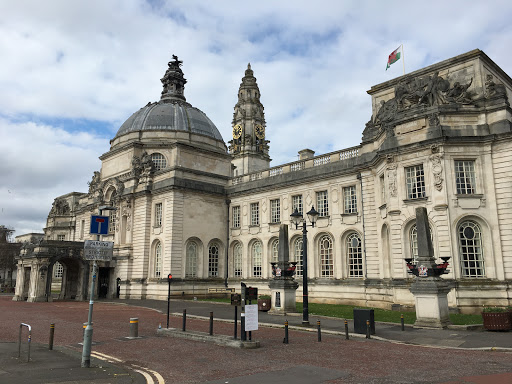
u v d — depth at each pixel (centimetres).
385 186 3372
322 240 4284
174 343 1870
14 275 11106
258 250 4850
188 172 4972
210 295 4800
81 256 5109
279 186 4656
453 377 1209
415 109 3241
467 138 3031
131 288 4966
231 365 1414
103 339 2003
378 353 1595
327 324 2380
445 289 2264
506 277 2878
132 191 5247
